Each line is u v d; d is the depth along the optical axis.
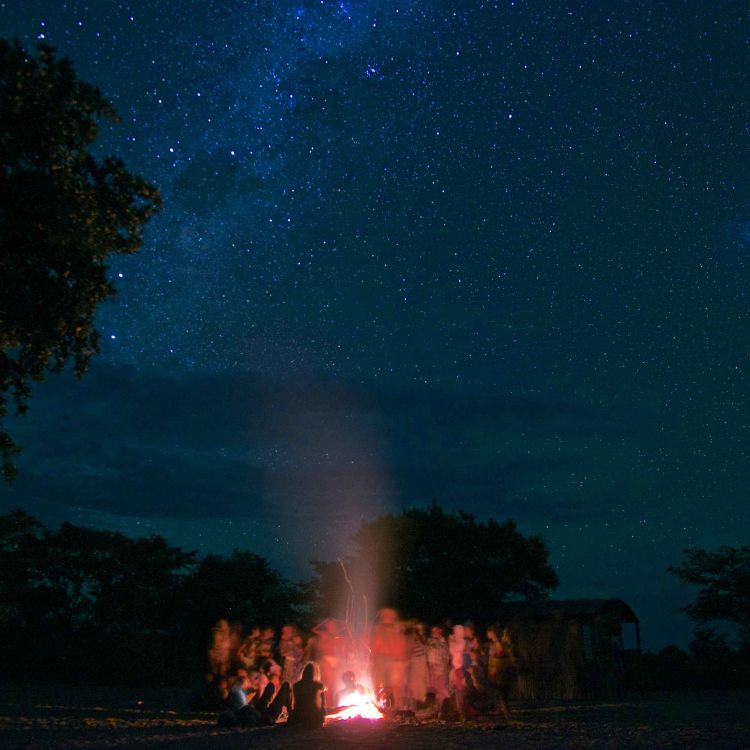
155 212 17.62
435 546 42.34
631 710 22.30
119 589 47.88
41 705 24.08
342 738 14.36
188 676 45.97
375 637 20.94
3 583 46.19
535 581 43.59
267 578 49.25
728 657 39.81
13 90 15.43
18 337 16.98
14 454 18.06
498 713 20.03
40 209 15.60
